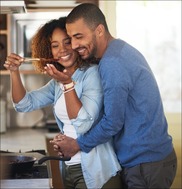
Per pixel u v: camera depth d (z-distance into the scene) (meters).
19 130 3.99
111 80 1.88
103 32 1.99
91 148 1.98
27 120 4.19
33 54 2.25
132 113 2.03
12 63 2.14
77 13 1.94
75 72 2.03
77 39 1.95
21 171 1.78
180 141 3.52
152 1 3.55
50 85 2.31
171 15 3.58
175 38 3.61
